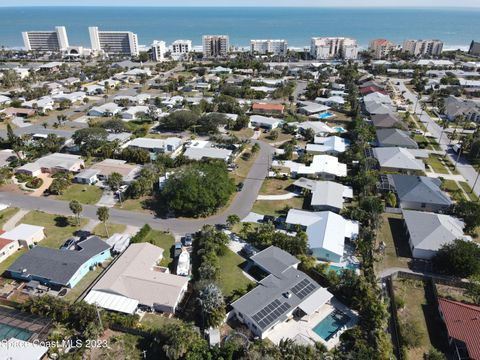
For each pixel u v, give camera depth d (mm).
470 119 149875
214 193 82000
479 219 74750
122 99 168000
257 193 92562
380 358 45969
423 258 69188
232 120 138125
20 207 85188
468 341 48938
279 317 53156
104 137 114000
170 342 47500
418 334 52000
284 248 68875
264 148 121188
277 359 46000
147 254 65938
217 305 53406
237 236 75250
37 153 109000
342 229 74500
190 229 77812
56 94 177500
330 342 51781
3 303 57281
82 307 53062
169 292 57312
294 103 174125
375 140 126188
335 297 59969
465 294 60406
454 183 98312
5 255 68375
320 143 123812
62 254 65125
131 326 52750
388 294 60219
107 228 77625
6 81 196000
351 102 167500
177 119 132000
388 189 90625
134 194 89688
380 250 70188
